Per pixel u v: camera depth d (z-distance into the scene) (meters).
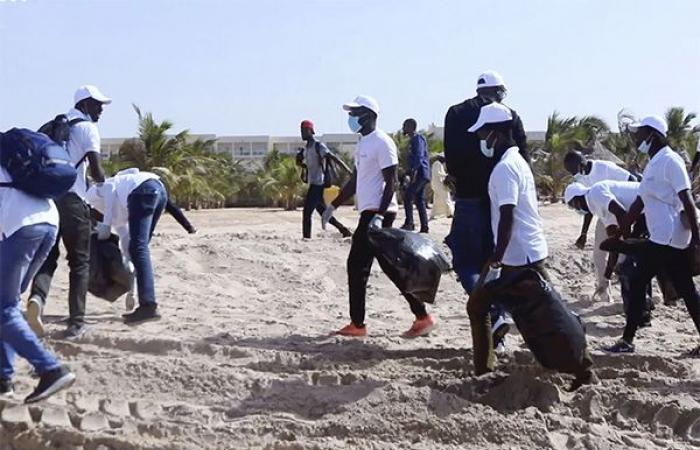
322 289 11.12
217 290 10.29
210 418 5.67
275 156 49.53
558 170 41.19
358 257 7.66
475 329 6.23
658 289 10.77
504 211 5.98
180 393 6.07
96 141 7.31
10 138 5.53
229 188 47.84
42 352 5.31
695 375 6.62
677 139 42.38
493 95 6.93
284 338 7.61
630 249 7.24
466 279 6.91
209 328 7.90
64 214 7.19
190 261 11.56
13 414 5.47
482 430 5.43
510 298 6.03
